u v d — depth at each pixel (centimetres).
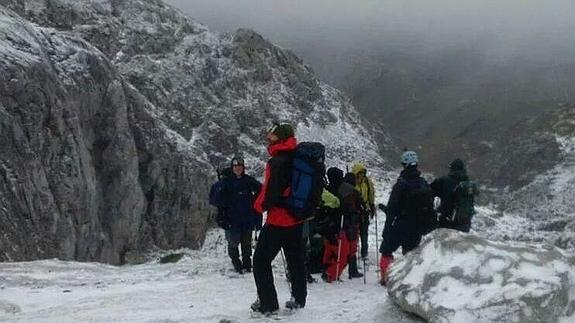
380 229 3127
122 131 3048
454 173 1068
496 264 588
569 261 600
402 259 673
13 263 1379
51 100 2373
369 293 896
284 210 682
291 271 730
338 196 1043
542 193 7431
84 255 2484
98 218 2831
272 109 6222
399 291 619
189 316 723
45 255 2034
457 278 589
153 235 3456
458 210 1057
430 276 604
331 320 671
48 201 2150
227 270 1255
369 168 6372
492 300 559
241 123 5744
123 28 5706
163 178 3556
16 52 2306
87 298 905
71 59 2795
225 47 6556
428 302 583
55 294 986
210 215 4109
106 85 2984
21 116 2189
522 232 4159
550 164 8106
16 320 738
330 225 1041
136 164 3153
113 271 1332
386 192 5131
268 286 704
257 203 685
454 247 615
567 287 573
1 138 2028
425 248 643
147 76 5350
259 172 5259
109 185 2986
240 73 6297
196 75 5834
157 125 3659
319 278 1080
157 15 6244
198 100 5619
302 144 681
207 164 4059
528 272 578
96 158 2945
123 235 3047
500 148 9788
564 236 1047
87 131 2848
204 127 5388
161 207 3544
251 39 6681
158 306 802
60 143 2389
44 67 2402
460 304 566
